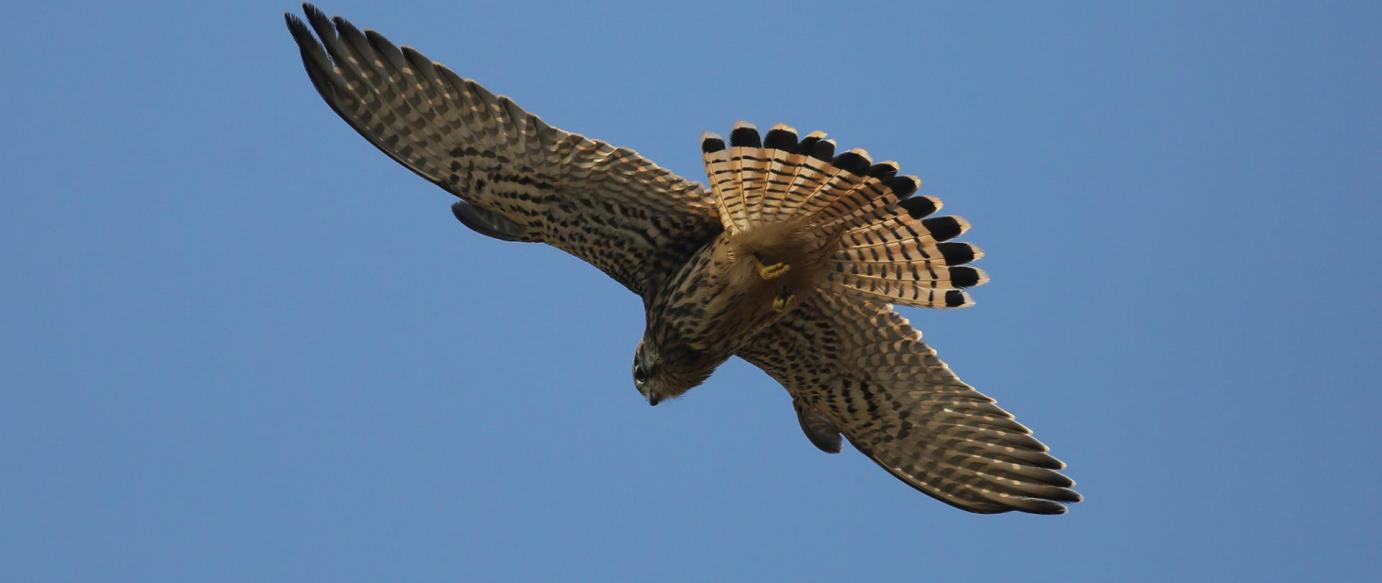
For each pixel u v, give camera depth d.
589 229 15.75
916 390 17.39
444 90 14.96
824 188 14.10
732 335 15.69
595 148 14.98
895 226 14.93
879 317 16.83
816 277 15.05
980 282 15.12
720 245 15.08
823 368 17.39
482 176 15.38
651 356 16.14
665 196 15.27
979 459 17.59
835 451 18.16
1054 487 17.36
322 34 15.01
